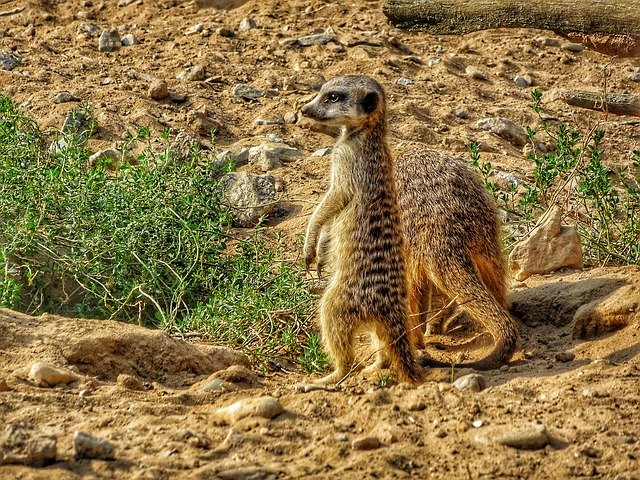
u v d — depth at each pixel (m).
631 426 7.11
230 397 7.81
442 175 10.65
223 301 10.50
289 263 11.86
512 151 16.08
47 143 14.39
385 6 13.71
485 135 16.28
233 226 13.23
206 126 15.43
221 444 6.93
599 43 11.66
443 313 10.81
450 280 10.25
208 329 10.30
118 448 6.80
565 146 12.55
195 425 7.25
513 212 12.76
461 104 17.28
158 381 8.66
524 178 14.74
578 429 7.07
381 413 7.32
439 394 7.57
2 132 13.47
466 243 10.37
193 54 17.98
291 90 16.91
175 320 10.73
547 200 13.16
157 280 11.18
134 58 17.86
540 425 6.98
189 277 11.51
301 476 6.49
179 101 16.27
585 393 7.64
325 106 9.74
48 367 7.95
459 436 7.00
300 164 14.78
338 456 6.77
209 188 12.73
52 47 18.12
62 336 8.69
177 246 11.71
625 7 11.38
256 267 11.27
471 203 10.57
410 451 6.79
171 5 20.31
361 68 17.91
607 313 9.80
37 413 7.33
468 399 7.54
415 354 9.43
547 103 17.77
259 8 20.28
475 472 6.54
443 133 16.22
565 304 10.42
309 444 6.95
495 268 10.62
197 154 13.33
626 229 12.13
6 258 10.54
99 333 8.78
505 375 8.98
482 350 10.27
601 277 10.62
